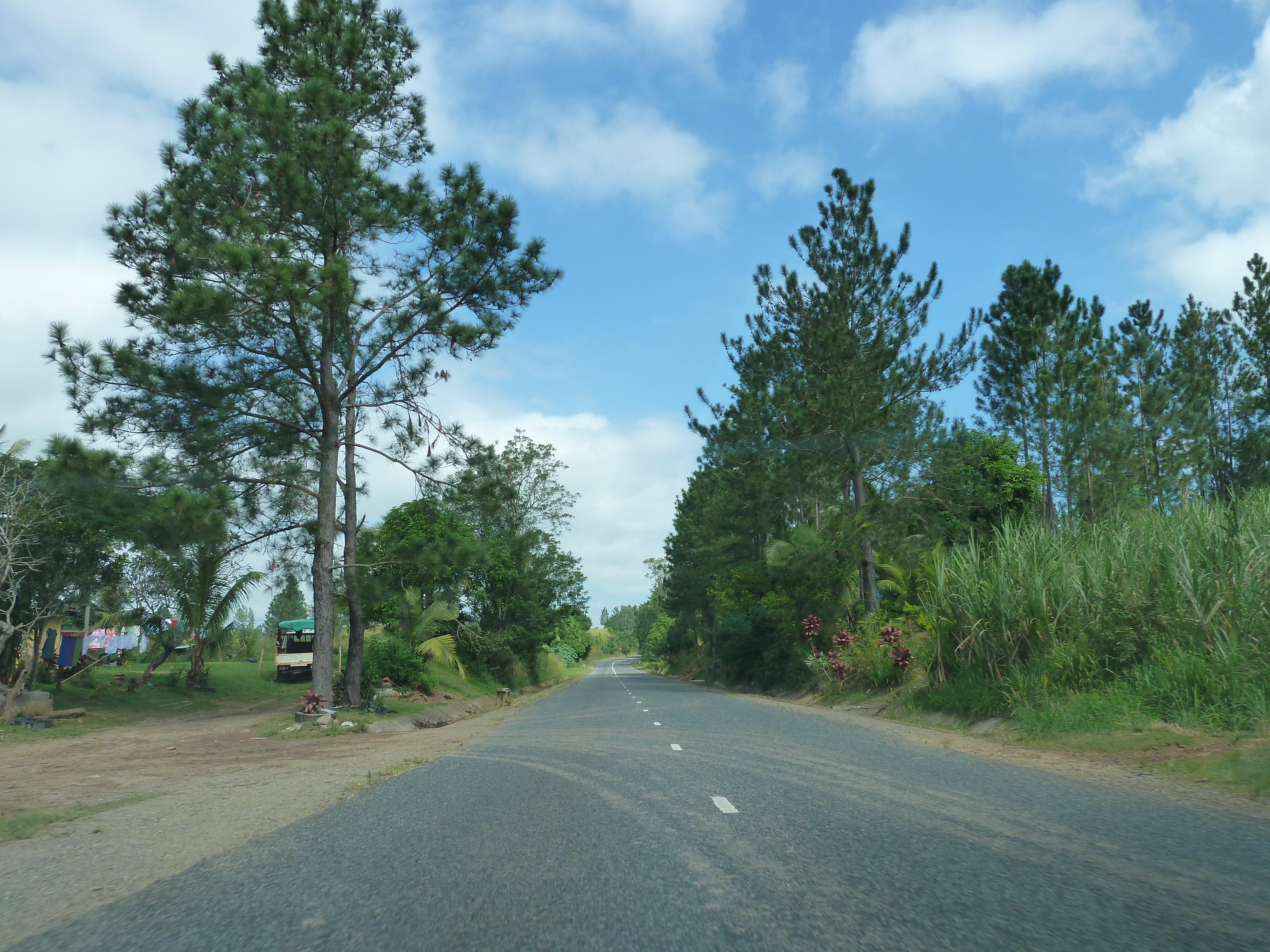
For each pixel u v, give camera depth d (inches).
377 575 887.7
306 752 601.3
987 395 1600.6
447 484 947.3
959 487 1190.9
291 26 853.8
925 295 1209.4
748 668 1542.8
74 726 803.4
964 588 681.0
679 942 163.8
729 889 199.0
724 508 1779.0
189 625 1269.7
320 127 768.3
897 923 171.3
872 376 1168.2
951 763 413.1
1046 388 1395.2
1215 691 458.0
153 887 218.5
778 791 334.3
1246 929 164.4
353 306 834.8
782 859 225.1
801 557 1166.3
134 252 788.0
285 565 906.1
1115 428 1273.4
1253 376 1574.8
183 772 492.4
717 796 326.0
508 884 208.8
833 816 281.0
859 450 1189.1
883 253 1205.1
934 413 1152.2
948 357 1170.0
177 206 746.2
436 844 257.0
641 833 264.4
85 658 1068.5
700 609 2438.5
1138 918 171.6
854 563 1190.9
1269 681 444.5
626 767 424.2
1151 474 1316.4
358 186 809.5
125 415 808.3
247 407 875.4
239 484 869.2
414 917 184.1
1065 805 296.5
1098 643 569.9
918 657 788.0
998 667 639.1
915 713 702.5
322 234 838.5
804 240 1219.2
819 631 1197.1
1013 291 1610.5
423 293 859.4
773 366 1309.1
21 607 890.1
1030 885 196.5
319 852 250.8
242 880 220.8
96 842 281.1
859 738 538.0
